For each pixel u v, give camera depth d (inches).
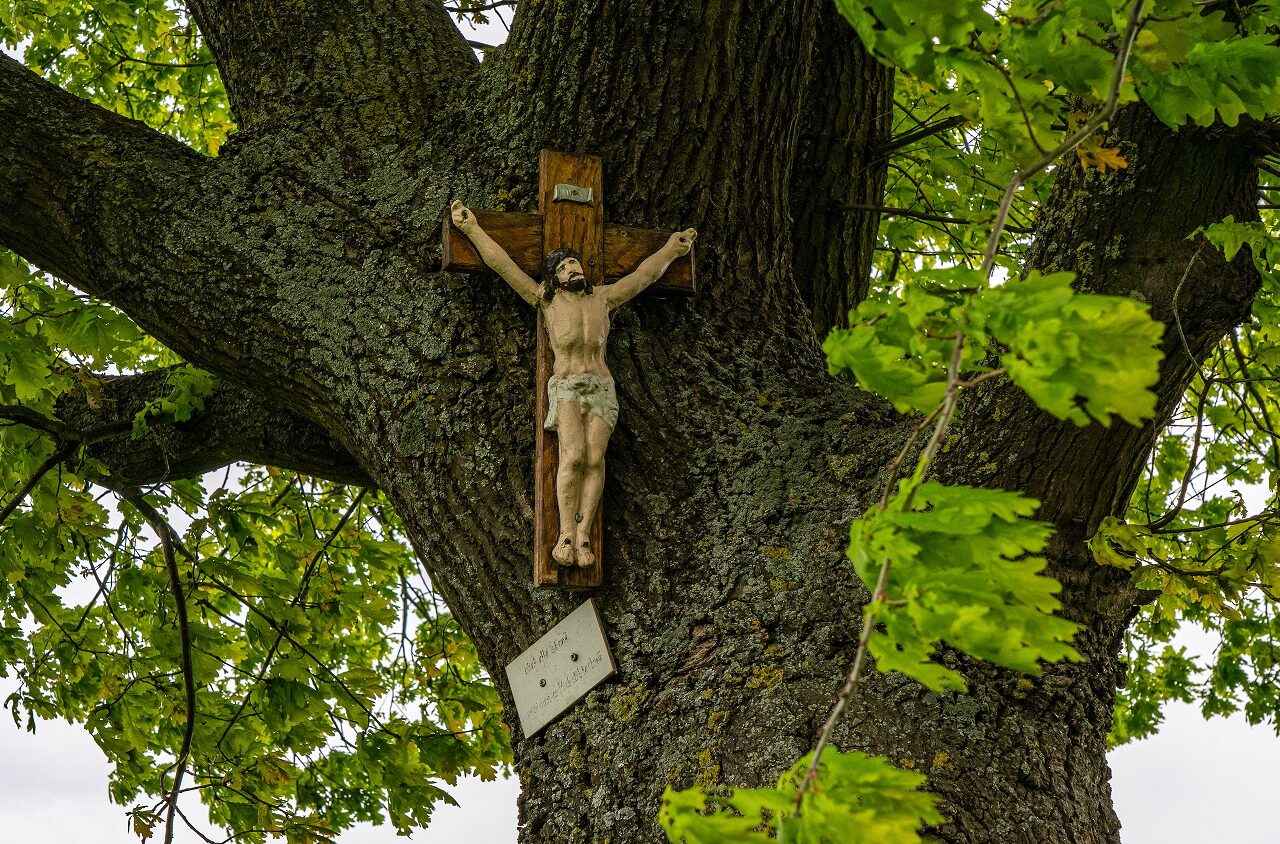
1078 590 133.7
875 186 214.1
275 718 224.5
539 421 143.9
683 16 166.2
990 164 226.5
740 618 132.6
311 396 161.2
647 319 155.9
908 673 76.8
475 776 228.1
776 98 171.5
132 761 249.8
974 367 91.2
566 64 165.6
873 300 90.0
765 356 158.1
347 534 253.4
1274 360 183.5
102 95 293.1
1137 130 131.3
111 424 207.6
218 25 197.2
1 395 219.1
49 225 173.6
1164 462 256.4
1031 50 88.9
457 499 146.3
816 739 121.8
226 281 163.2
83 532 223.1
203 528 227.1
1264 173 221.6
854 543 81.0
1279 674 266.2
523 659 141.0
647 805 124.2
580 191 154.4
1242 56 90.9
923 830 116.5
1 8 265.1
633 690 131.7
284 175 169.8
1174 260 129.3
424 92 177.6
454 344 151.5
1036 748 124.2
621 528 142.2
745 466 144.9
